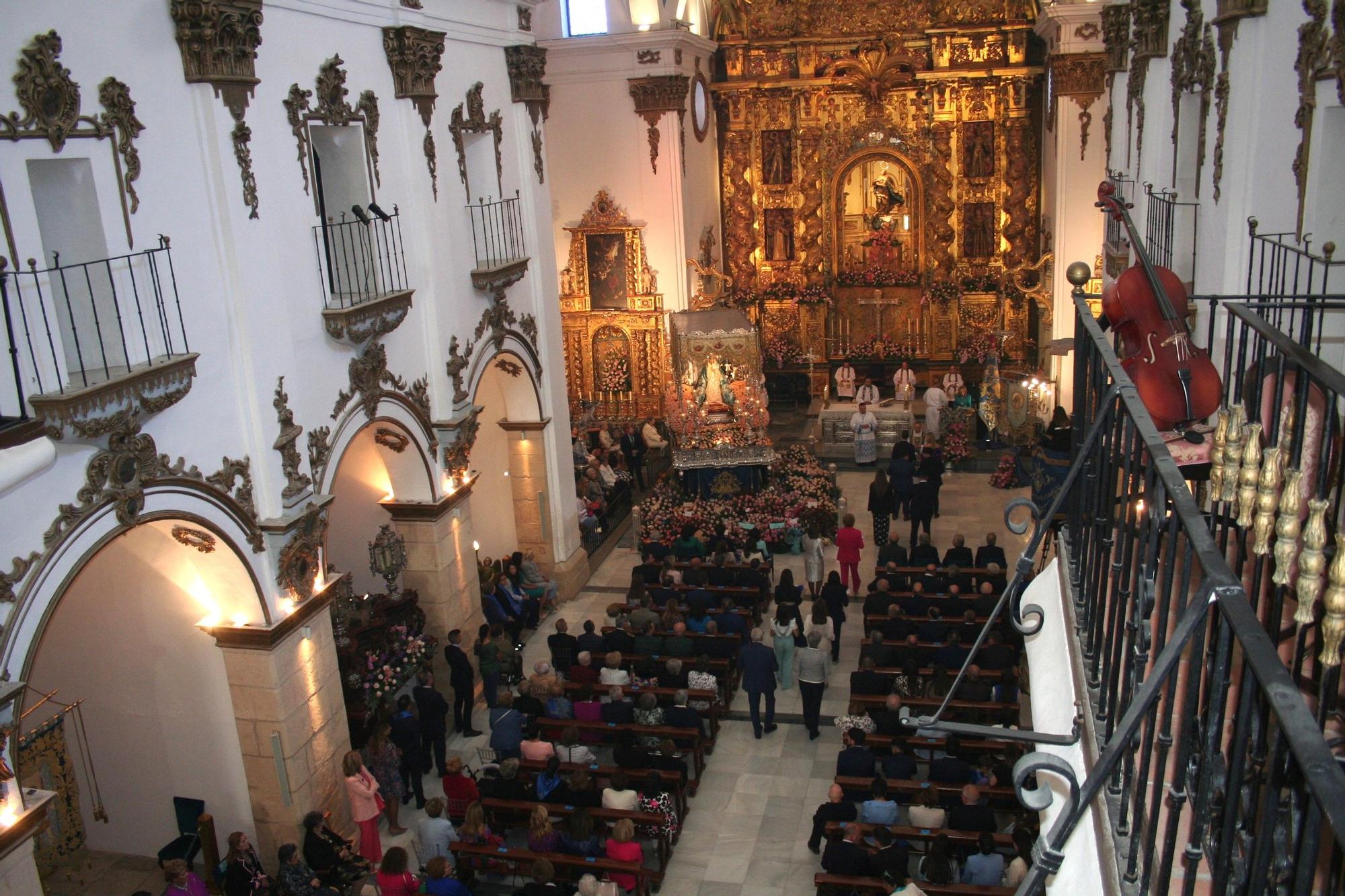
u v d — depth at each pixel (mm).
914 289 30844
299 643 11883
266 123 11188
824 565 20094
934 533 21422
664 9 25172
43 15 8539
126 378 8938
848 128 30078
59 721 11789
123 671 11820
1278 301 6531
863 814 11672
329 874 11508
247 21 10492
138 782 12195
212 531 10609
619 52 25312
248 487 11070
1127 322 5332
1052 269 26453
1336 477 3793
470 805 11664
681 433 22812
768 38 29906
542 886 10289
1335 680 3027
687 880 11867
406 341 14367
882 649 14266
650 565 18047
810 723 14469
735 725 15016
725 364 22734
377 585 16047
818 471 22812
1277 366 3328
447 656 14703
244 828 12125
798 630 15531
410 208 14469
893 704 12703
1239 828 2822
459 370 15234
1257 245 9219
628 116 25781
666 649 15352
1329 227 8133
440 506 15023
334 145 13289
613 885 10242
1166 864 2607
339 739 12664
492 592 17312
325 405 12398
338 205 13484
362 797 12094
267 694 11523
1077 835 3547
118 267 9352
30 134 8414
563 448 19328
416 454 14688
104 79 9148
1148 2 13516
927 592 16516
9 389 8258
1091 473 4367
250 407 11016
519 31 17438
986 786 11820
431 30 14414
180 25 9914
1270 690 2020
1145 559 3271
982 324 30516
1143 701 2541
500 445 18906
